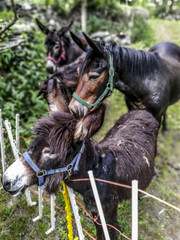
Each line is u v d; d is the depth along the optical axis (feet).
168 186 12.59
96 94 7.66
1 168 9.83
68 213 7.00
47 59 14.57
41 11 24.40
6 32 12.66
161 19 38.42
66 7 26.40
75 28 23.90
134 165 7.29
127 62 9.05
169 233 10.04
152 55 9.87
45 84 9.20
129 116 9.09
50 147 5.34
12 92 13.88
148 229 9.77
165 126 16.24
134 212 4.22
